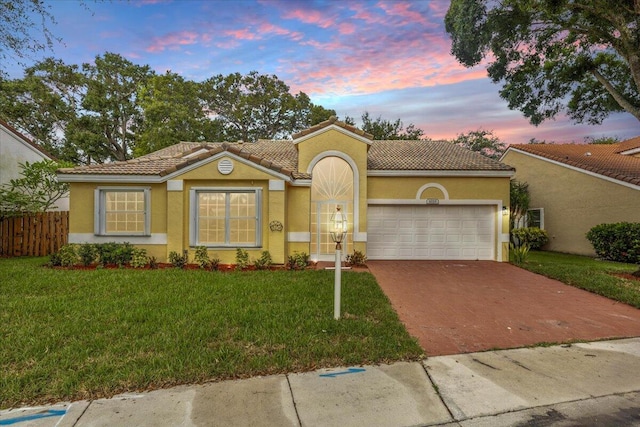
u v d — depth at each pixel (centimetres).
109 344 482
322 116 3581
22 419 329
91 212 1183
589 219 1617
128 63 3356
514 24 1160
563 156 1852
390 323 593
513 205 1895
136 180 1167
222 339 508
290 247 1277
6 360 432
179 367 416
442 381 412
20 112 2761
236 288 802
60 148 3020
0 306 638
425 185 1414
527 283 977
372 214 1434
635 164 1742
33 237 1366
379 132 3419
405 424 331
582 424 333
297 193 1278
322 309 655
